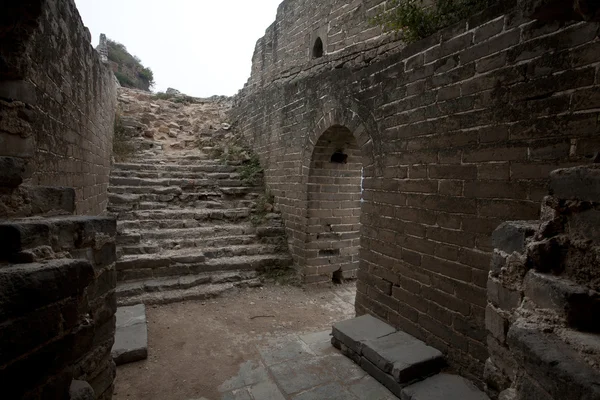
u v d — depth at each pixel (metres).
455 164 3.33
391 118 4.15
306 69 6.44
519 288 1.71
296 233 6.68
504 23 2.85
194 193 7.67
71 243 1.89
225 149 9.49
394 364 3.23
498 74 2.91
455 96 3.31
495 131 2.94
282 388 3.33
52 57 3.22
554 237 1.53
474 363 3.16
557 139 2.51
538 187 2.63
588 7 1.42
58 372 1.50
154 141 9.80
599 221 1.33
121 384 3.34
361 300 4.73
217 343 4.21
